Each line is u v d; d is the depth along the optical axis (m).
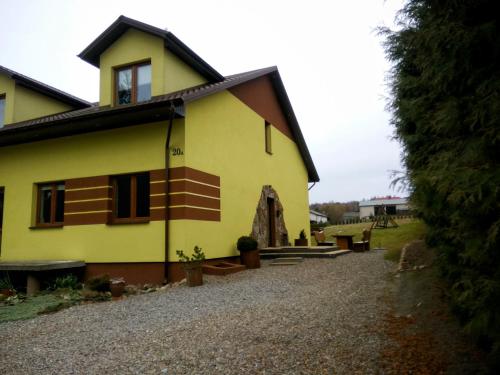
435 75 3.04
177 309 6.34
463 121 2.79
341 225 39.06
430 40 2.85
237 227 12.00
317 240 17.59
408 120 4.80
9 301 8.09
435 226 4.09
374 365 3.50
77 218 10.49
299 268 10.09
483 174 2.33
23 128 10.34
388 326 4.48
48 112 14.05
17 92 13.13
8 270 9.59
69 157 10.85
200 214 9.91
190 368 3.78
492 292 2.43
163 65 10.51
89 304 7.41
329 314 5.21
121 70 11.29
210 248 10.29
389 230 25.47
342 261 10.76
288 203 16.98
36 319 6.39
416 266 7.09
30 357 4.43
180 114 9.11
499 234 2.34
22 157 11.65
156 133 9.76
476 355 3.34
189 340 4.60
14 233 11.43
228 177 11.68
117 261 9.81
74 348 4.66
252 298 6.79
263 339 4.42
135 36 10.96
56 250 10.68
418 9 3.12
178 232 9.26
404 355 3.62
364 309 5.30
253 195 13.44
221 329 4.93
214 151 10.95
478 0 2.61
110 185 10.27
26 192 11.44
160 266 9.35
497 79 2.50
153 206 9.57
